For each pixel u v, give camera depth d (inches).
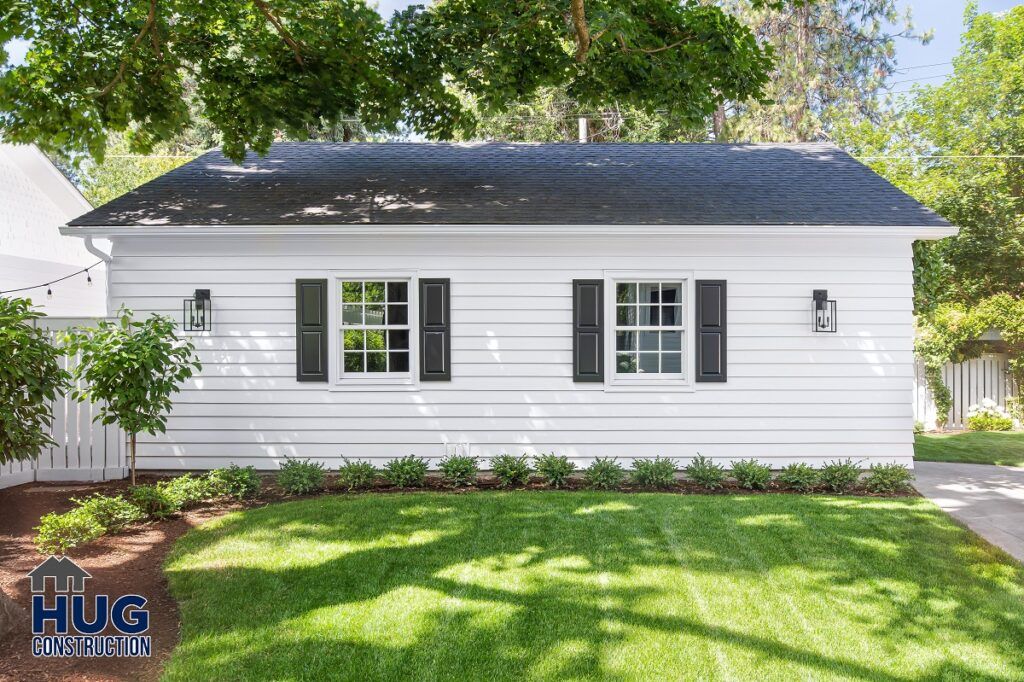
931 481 334.6
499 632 158.7
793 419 345.1
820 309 340.2
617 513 258.2
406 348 353.7
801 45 834.2
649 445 346.6
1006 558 212.1
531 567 200.4
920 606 176.1
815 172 407.5
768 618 167.9
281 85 365.4
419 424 346.3
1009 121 695.1
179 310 342.0
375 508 264.4
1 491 300.5
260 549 215.0
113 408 276.5
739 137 846.5
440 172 401.7
